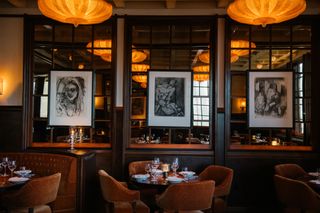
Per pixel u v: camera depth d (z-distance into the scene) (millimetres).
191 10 5621
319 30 5484
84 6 3561
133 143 5723
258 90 5570
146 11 5652
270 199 5406
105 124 5820
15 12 5738
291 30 5637
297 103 5629
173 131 5695
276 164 5430
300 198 3631
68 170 4602
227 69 5523
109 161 5516
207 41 5691
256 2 3514
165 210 3789
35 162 5066
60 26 5820
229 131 5488
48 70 5723
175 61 5754
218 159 5453
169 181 3984
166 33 5750
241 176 5438
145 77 5719
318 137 5438
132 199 3967
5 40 5754
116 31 5652
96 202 5234
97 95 5723
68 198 4547
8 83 5719
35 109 5828
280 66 5746
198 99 5672
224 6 5492
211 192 3648
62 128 5785
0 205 3727
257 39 5680
